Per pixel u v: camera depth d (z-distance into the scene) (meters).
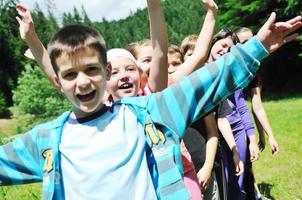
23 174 2.21
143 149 2.06
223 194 4.03
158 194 2.03
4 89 49.06
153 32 2.84
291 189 6.38
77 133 2.08
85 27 2.10
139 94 3.10
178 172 2.01
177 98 2.10
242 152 4.72
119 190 1.96
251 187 4.80
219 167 4.02
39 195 6.11
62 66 2.04
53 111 28.16
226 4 26.59
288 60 25.78
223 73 2.09
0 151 2.22
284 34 2.08
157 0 2.79
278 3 24.44
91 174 1.99
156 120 2.09
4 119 37.81
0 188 5.99
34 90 28.28
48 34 46.25
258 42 2.07
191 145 3.59
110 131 2.05
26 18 2.87
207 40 3.29
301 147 9.28
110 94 3.04
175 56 3.97
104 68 2.09
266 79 26.16
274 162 8.12
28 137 2.18
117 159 2.00
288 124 12.83
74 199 2.01
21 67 49.88
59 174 2.06
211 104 2.11
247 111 4.84
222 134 4.18
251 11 25.17
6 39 49.97
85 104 2.04
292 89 25.00
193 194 2.89
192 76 2.13
